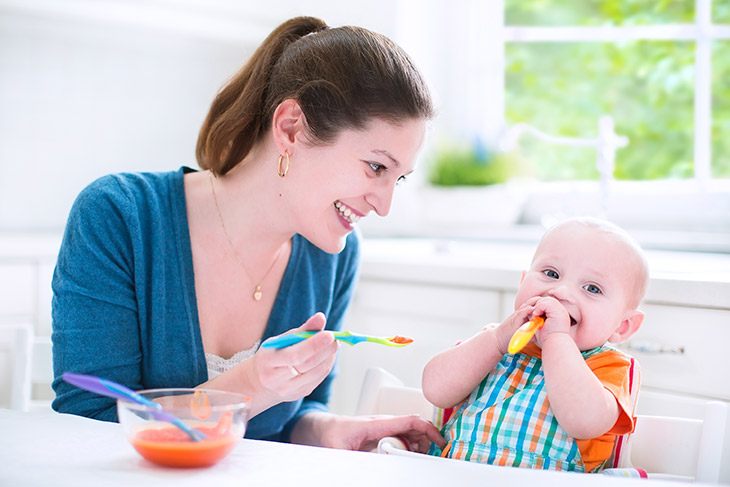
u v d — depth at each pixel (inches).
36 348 63.9
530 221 109.0
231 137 54.7
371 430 52.7
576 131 106.2
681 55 97.1
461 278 77.2
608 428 44.7
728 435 46.1
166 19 102.0
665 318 65.3
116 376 51.7
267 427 57.3
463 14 114.6
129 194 54.5
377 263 85.1
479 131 110.8
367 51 49.8
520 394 47.8
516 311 49.0
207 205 56.2
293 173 51.7
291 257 58.7
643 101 100.3
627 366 48.1
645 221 98.8
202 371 54.8
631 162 101.1
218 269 56.0
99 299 51.6
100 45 108.3
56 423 39.4
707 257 83.3
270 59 54.6
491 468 33.0
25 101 104.3
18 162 104.2
